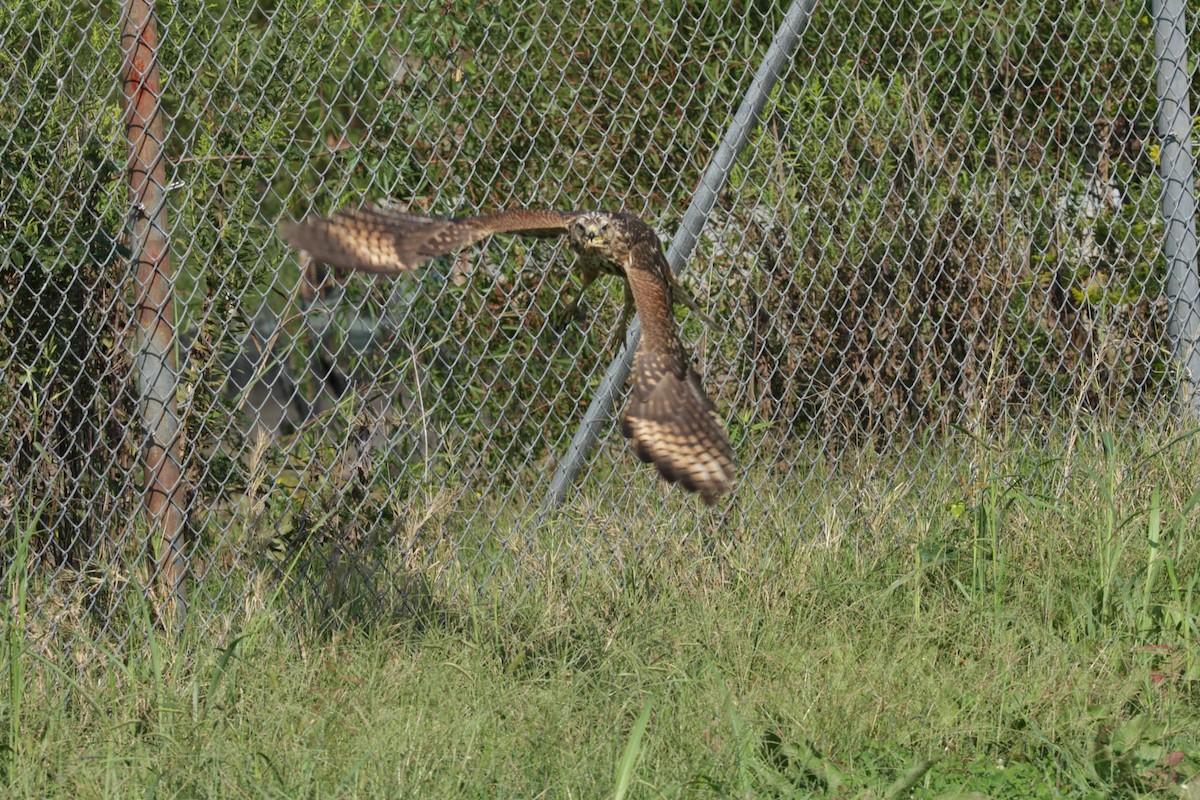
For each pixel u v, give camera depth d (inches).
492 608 862.5
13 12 812.0
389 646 816.9
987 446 1003.9
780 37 940.0
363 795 625.3
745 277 1019.3
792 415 1085.1
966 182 1136.2
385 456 911.0
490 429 972.6
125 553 848.9
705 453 473.4
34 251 813.2
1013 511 974.4
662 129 1126.4
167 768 655.8
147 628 761.6
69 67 830.5
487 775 648.4
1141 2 1161.4
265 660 791.7
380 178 981.8
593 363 1121.4
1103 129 1182.9
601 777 649.0
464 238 545.6
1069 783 658.8
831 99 1114.1
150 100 814.5
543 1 1010.7
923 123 1088.2
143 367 820.6
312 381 1029.2
